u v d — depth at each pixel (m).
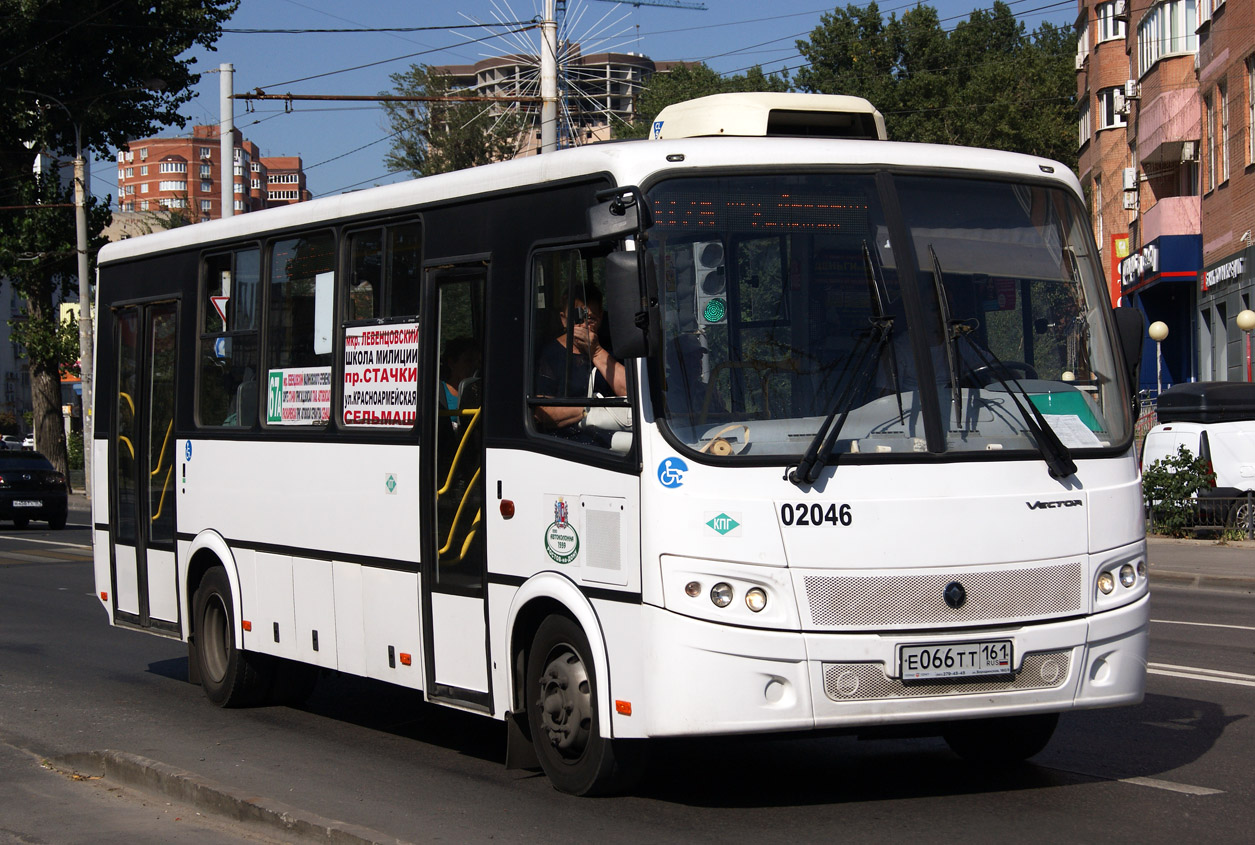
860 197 6.48
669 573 5.98
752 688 5.89
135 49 37.19
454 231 7.61
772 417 6.10
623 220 6.16
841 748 8.03
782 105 7.66
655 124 8.05
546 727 6.83
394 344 8.00
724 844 5.97
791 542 5.93
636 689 6.14
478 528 7.26
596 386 6.51
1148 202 39.62
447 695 7.51
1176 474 21.39
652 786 7.08
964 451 6.19
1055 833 6.05
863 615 5.96
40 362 40.44
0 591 17.62
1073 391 6.60
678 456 6.02
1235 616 13.91
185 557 10.12
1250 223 29.03
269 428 9.12
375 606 8.08
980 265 6.56
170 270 10.46
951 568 6.07
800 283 6.32
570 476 6.58
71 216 39.34
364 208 8.36
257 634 9.27
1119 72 44.53
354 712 9.71
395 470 7.90
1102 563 6.36
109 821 6.80
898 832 6.10
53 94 37.00
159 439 10.52
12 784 7.62
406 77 54.38
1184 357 37.25
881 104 67.62
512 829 6.27
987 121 64.62
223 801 6.79
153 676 11.32
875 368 6.22
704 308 6.20
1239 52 29.73
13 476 29.77
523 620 7.02
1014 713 6.15
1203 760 7.46
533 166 7.05
